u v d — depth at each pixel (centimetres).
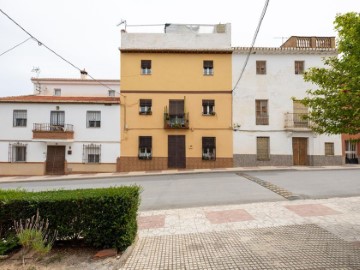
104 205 463
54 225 463
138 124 1995
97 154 1983
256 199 866
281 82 2034
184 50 2014
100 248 467
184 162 1994
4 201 459
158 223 651
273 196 902
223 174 1606
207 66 2055
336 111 467
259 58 2047
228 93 2025
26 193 507
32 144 1942
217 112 2016
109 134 1983
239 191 1013
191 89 2023
